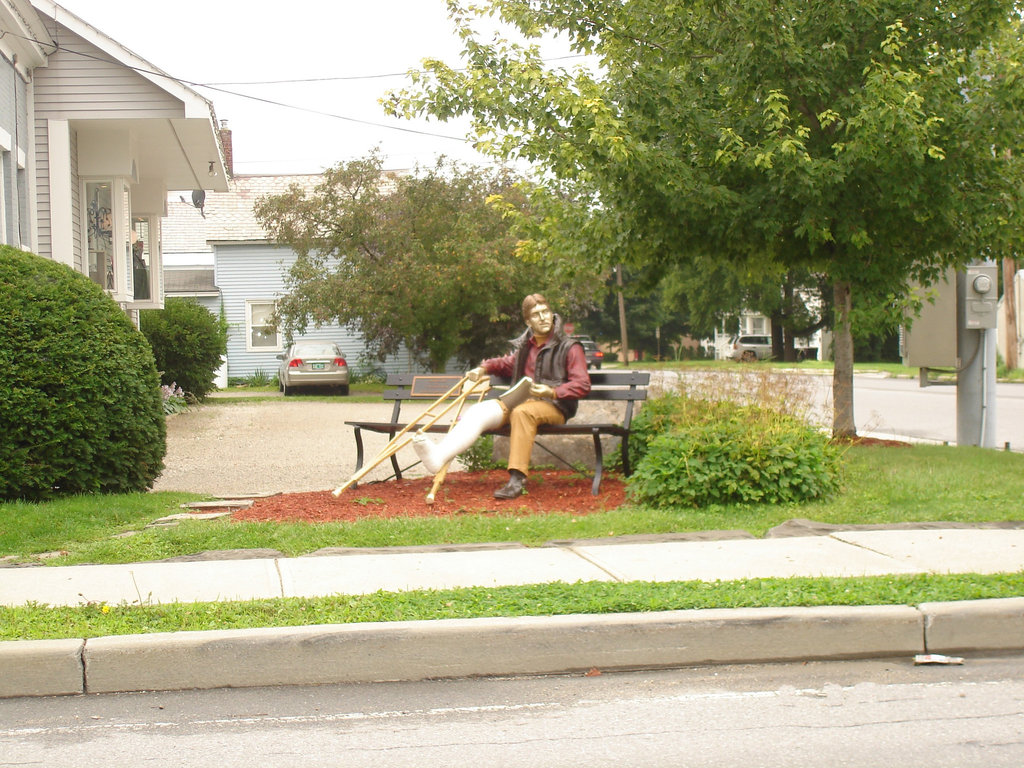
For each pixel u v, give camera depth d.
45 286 9.10
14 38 15.00
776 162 10.14
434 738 4.29
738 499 8.54
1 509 8.26
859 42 10.55
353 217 28.27
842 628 5.29
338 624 5.14
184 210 40.31
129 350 9.38
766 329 89.25
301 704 4.72
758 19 9.95
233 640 4.96
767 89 10.35
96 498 8.86
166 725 4.46
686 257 11.83
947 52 10.38
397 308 27.95
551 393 9.18
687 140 10.67
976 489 9.02
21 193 16.17
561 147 10.45
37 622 5.29
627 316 76.38
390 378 10.41
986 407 13.01
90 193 18.69
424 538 7.47
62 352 8.90
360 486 9.83
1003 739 4.21
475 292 27.81
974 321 12.80
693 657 5.20
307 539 7.42
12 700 4.79
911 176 10.04
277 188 41.34
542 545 7.31
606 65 11.43
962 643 5.36
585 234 11.95
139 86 16.95
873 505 8.48
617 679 5.04
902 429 17.78
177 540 7.36
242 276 37.53
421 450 8.76
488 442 11.05
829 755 4.07
